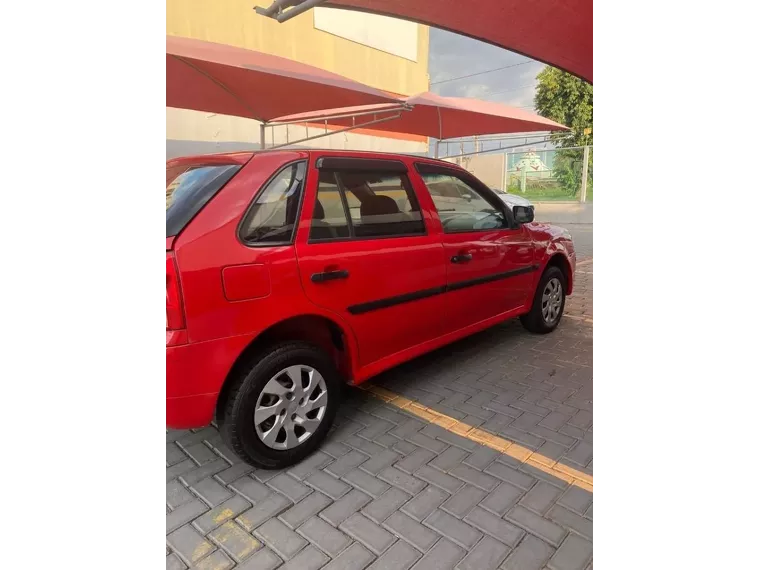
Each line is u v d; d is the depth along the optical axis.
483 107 9.47
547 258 4.57
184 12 10.42
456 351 4.39
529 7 3.73
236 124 11.66
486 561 2.05
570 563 2.04
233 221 2.43
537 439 2.95
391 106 8.01
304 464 2.72
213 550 2.13
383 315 3.07
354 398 3.49
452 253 3.52
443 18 4.01
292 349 2.63
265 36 11.99
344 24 14.02
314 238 2.72
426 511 2.35
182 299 2.21
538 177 20.88
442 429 3.07
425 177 3.51
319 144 13.57
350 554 2.10
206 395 2.31
